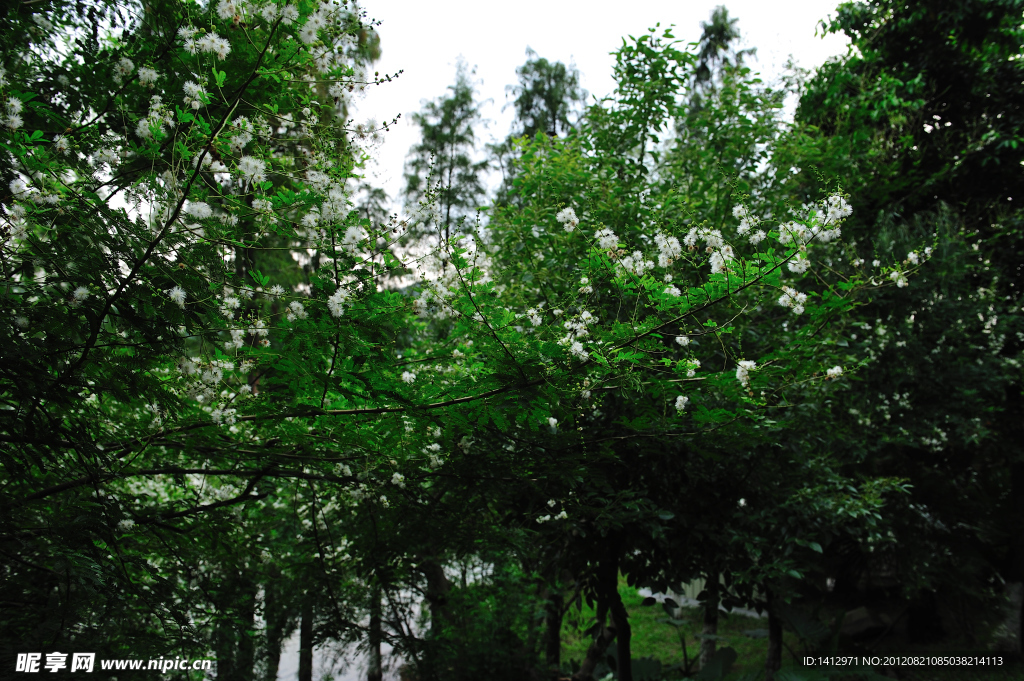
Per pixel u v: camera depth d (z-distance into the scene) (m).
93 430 2.62
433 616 5.98
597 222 2.97
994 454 8.16
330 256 2.40
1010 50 8.38
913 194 8.24
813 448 5.24
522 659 6.01
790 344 3.75
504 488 3.88
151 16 2.46
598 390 3.26
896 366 6.67
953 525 7.66
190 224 2.20
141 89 2.88
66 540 2.32
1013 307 7.33
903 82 8.54
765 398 3.40
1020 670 7.46
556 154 5.39
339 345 2.57
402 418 3.05
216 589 4.22
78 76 2.71
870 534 5.94
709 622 7.57
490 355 3.01
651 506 4.00
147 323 2.23
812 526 4.60
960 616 8.23
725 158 5.47
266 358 2.67
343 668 5.69
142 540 3.33
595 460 3.76
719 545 4.39
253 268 2.50
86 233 1.99
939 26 8.41
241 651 4.81
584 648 8.79
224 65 2.67
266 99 2.69
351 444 3.32
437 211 2.62
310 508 4.64
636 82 5.37
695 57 5.33
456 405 2.90
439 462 3.62
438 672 5.41
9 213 2.00
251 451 3.31
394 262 2.59
